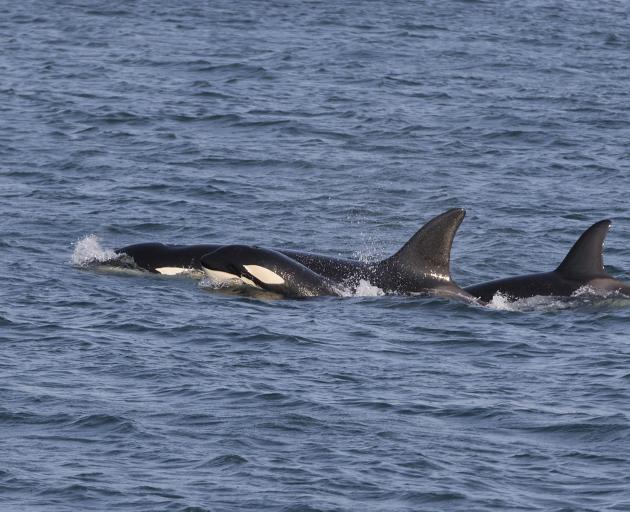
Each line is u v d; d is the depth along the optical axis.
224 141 159.25
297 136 163.62
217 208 129.25
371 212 131.25
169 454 66.94
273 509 60.97
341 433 70.06
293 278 101.62
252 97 186.12
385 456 67.25
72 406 72.75
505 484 64.44
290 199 134.50
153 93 186.12
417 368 81.69
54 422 70.62
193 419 71.44
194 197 132.88
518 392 77.25
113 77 197.12
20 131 159.38
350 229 125.12
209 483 63.62
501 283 102.12
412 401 75.19
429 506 61.78
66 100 178.12
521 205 134.25
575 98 195.12
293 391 76.12
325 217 128.75
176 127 165.75
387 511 61.16
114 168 143.50
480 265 112.81
